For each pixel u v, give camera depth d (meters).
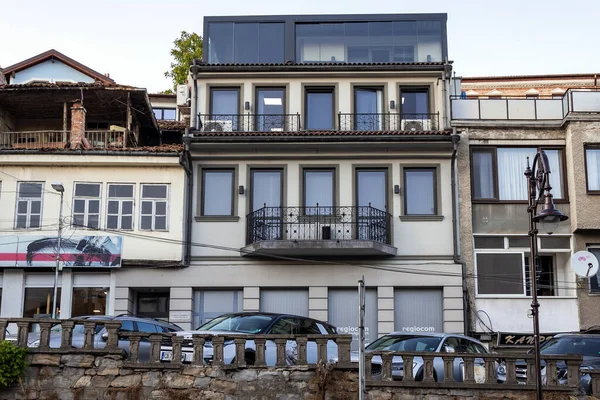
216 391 17.02
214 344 17.27
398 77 30.17
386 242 28.14
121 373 17.22
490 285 28.22
